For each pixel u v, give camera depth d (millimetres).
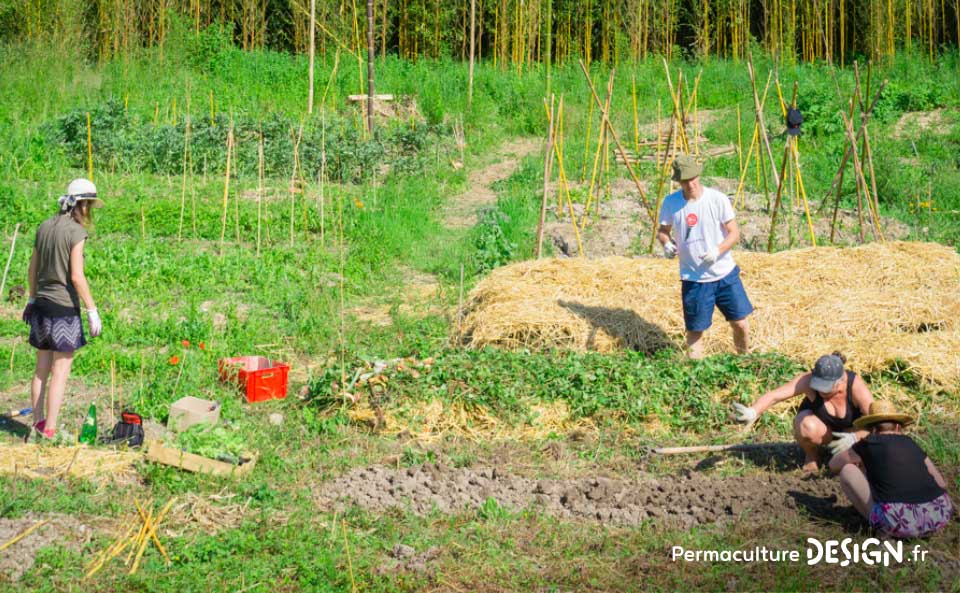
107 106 19172
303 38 30375
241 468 6754
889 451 5844
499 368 8250
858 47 31344
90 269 11703
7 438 7328
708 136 22078
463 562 5688
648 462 7188
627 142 21547
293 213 14531
